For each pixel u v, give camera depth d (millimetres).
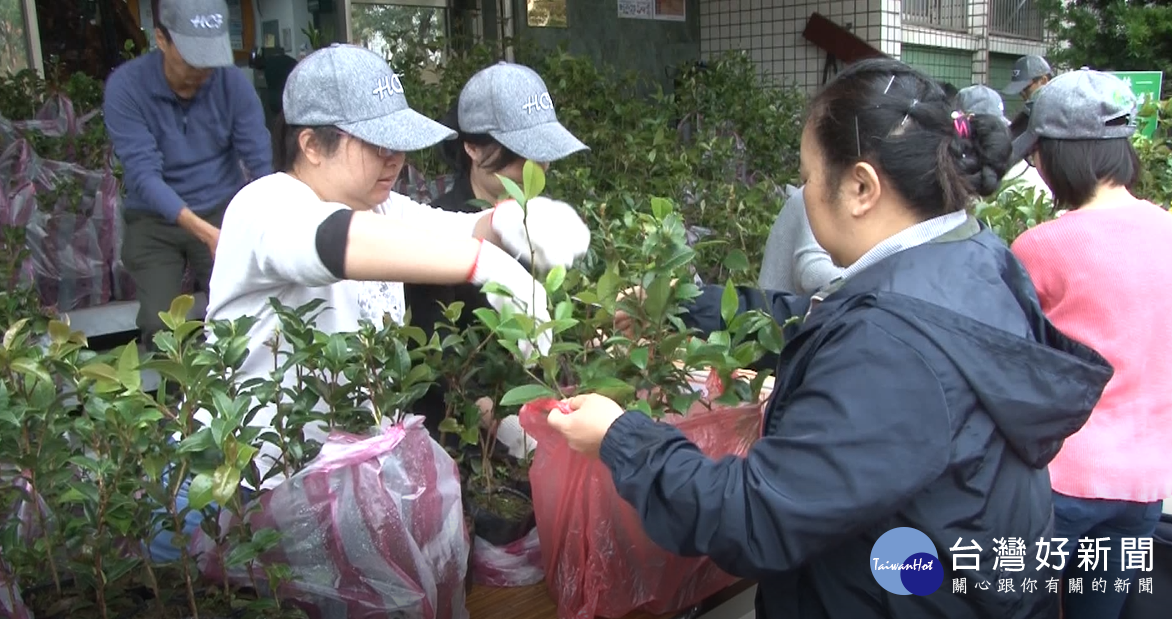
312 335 1378
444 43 5008
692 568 1528
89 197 3506
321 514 1219
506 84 1916
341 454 1207
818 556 1157
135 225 3043
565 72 4438
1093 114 1885
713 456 1435
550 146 1899
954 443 1086
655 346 1476
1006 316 1137
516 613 1501
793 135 4715
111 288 3607
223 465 1108
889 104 1148
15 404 1226
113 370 1193
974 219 1287
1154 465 1809
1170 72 7461
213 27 2684
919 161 1150
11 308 2123
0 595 1229
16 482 1342
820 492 1063
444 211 1935
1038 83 6004
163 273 3076
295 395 1360
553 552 1479
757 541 1096
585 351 1517
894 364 1065
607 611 1458
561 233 1562
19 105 3836
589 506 1410
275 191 1478
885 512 1065
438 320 1841
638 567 1448
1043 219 2648
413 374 1367
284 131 1573
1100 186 1929
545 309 1434
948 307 1109
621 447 1196
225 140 3084
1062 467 1839
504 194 1830
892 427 1051
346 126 1485
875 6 6594
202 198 3066
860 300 1137
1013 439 1118
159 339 1270
